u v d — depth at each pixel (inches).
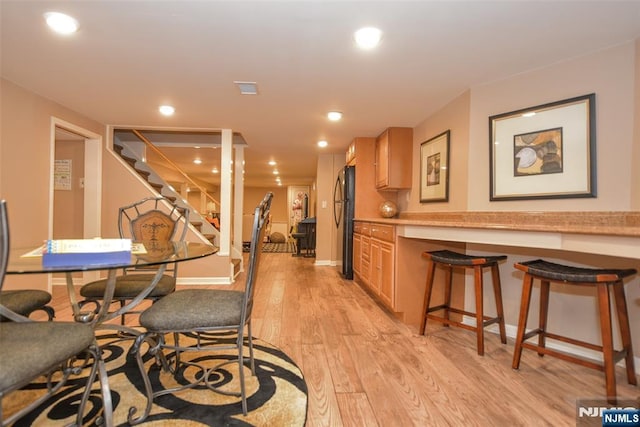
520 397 64.8
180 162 271.0
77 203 157.9
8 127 104.0
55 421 55.3
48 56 86.5
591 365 66.1
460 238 87.4
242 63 90.0
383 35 75.2
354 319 112.0
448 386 68.7
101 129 154.2
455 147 114.5
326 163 227.9
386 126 152.3
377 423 56.5
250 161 259.0
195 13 67.6
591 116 81.0
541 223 88.7
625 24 69.9
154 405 60.4
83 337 46.5
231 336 94.8
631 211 75.0
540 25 70.7
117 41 78.7
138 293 76.6
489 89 101.1
